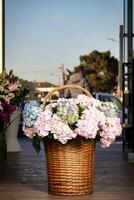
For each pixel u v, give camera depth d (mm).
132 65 5938
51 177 3473
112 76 23578
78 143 3379
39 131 3383
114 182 3939
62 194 3436
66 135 3311
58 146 3398
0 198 3387
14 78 4297
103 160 5246
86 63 23094
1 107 3975
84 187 3451
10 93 4070
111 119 3469
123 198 3391
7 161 5168
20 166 4809
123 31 6738
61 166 3414
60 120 3359
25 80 4789
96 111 3387
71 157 3398
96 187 3732
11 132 6105
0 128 4102
